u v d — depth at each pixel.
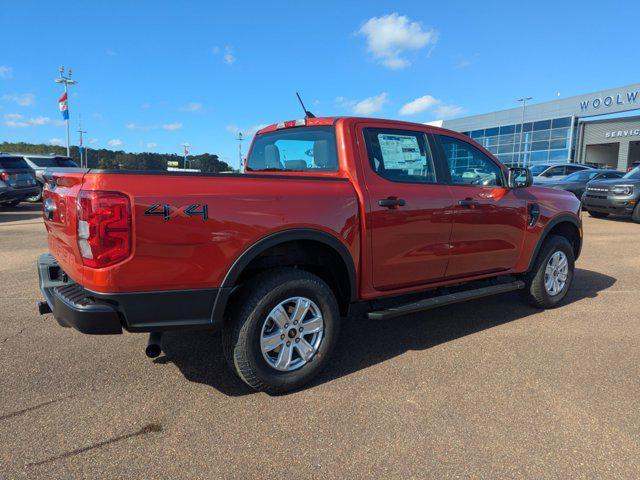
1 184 13.68
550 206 4.88
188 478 2.25
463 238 4.07
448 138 4.16
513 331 4.31
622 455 2.44
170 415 2.82
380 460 2.40
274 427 2.70
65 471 2.28
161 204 2.56
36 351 3.74
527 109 49.19
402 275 3.72
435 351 3.84
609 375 3.38
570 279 5.14
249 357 2.92
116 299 2.53
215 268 2.73
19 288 5.56
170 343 3.96
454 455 2.44
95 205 2.45
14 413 2.81
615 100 41.03
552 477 2.26
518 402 2.98
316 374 3.22
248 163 4.69
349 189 3.34
